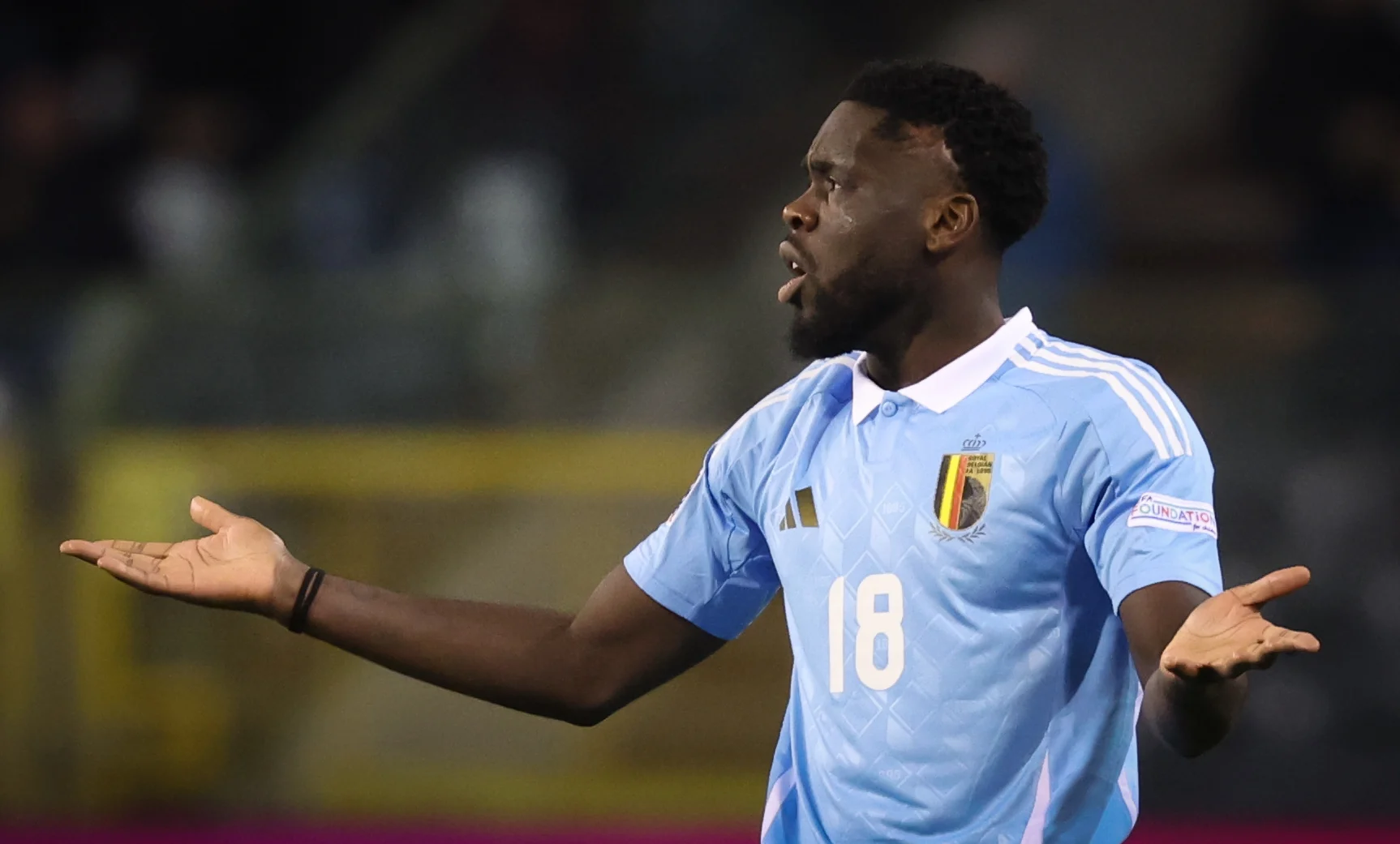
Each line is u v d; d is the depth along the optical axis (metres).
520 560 24.25
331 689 24.58
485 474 24.53
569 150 31.00
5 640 24.78
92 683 24.73
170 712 24.64
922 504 8.85
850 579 9.04
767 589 10.03
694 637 10.02
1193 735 7.77
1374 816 22.61
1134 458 8.46
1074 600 8.70
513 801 24.02
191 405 25.08
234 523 9.71
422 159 30.08
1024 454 8.68
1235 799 22.98
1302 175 30.03
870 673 8.90
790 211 9.36
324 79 35.72
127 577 9.45
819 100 31.67
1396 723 22.70
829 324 9.25
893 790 8.82
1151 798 23.23
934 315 9.21
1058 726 8.69
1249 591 7.46
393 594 9.82
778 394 9.85
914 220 9.13
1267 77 30.59
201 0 35.66
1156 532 8.30
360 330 25.14
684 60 32.00
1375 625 22.69
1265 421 23.05
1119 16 32.66
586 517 24.25
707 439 24.34
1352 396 22.98
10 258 31.12
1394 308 23.22
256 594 9.58
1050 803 8.64
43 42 34.75
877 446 9.10
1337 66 30.28
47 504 24.95
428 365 25.00
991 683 8.67
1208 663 7.29
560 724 24.11
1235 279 24.92
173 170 31.69
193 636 24.75
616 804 23.86
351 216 29.02
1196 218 29.34
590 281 25.38
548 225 29.45
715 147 30.98
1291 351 23.27
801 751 9.45
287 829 23.61
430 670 9.77
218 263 28.03
